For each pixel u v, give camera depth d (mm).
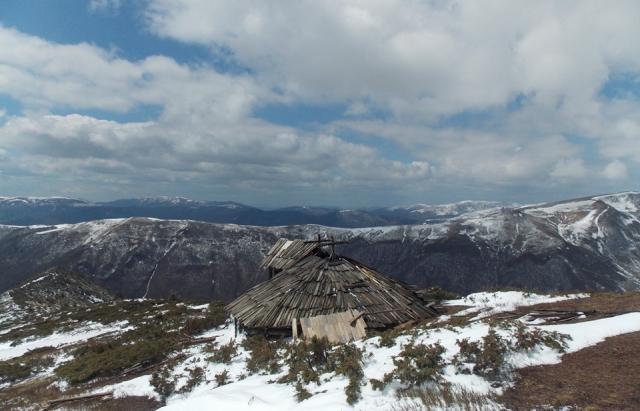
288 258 32500
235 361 19656
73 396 18969
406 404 10188
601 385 10188
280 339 22297
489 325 15023
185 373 18938
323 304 24016
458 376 11664
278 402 12148
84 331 39906
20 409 18688
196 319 32812
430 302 27672
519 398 10086
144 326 34625
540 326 15680
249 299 28125
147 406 16578
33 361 27859
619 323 14828
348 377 12586
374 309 23953
